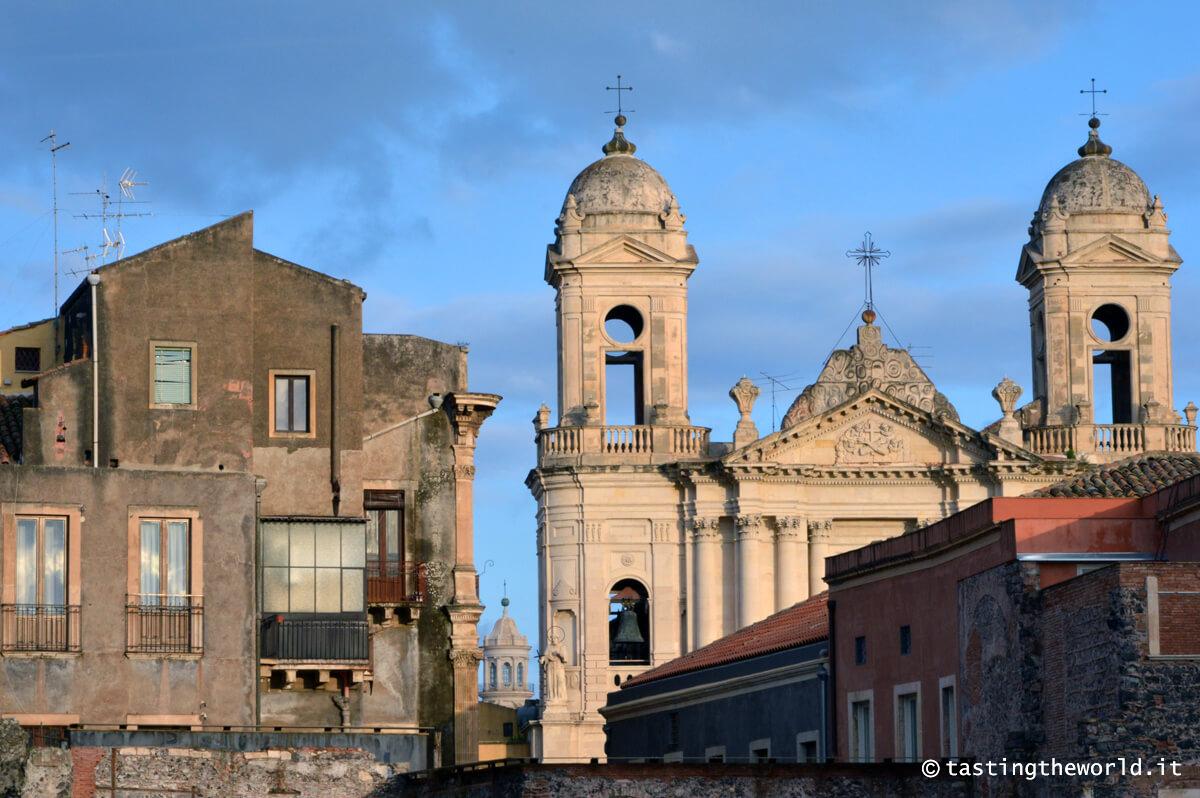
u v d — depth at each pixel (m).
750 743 147.75
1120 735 95.88
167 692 122.56
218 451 129.75
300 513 133.00
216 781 109.31
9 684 119.94
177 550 123.88
